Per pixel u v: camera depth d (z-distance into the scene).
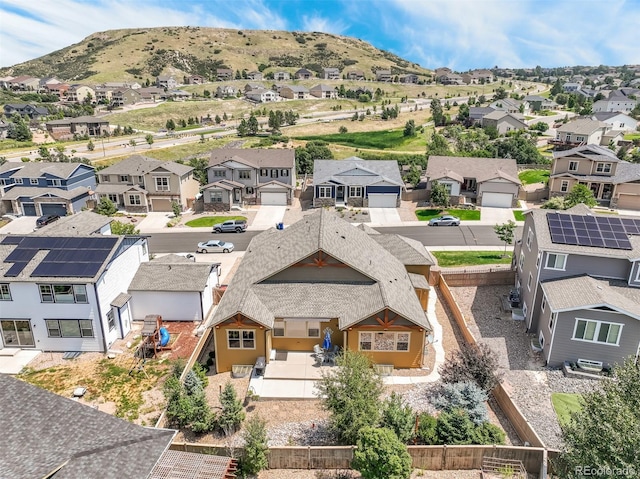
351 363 22.55
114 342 31.42
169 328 33.12
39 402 16.97
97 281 28.91
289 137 121.06
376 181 64.19
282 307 28.03
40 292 29.12
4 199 62.41
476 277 38.53
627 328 25.44
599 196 64.44
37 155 99.19
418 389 25.62
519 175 78.25
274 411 24.08
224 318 26.42
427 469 20.11
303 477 19.95
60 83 194.38
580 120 98.69
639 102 147.38
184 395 23.11
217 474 17.86
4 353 29.92
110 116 145.25
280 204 67.62
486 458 19.83
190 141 116.38
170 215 63.38
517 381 26.22
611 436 15.16
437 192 62.06
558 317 26.31
